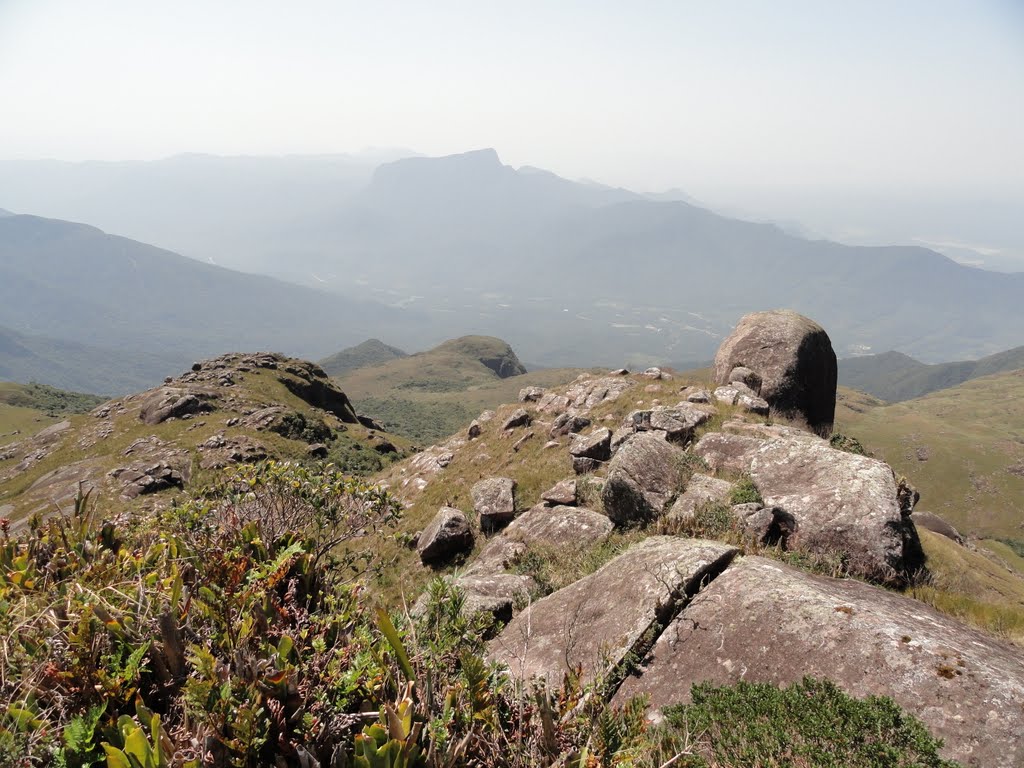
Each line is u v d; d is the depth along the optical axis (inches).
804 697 167.3
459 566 708.7
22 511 2009.1
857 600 229.0
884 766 142.1
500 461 1089.4
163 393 2947.8
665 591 243.4
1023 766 149.6
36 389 7165.4
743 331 1058.1
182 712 100.4
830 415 1037.2
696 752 154.6
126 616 112.9
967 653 189.2
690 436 756.6
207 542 155.0
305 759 90.5
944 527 767.7
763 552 364.5
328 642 124.3
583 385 1277.1
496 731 112.9
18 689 98.0
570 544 548.1
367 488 241.6
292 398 3459.6
